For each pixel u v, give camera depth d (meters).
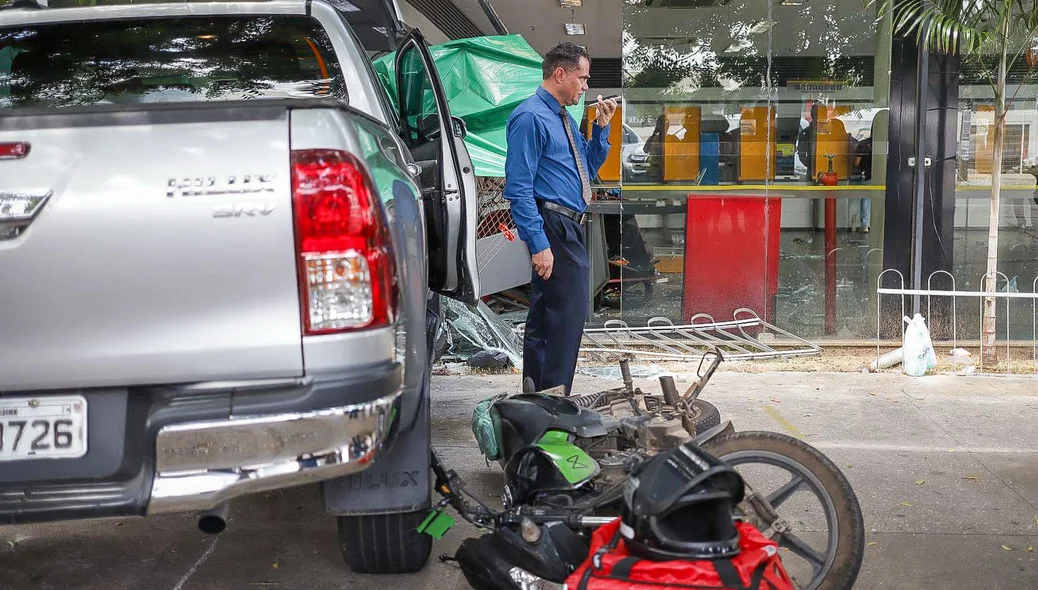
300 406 2.28
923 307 7.31
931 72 7.10
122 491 2.28
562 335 4.54
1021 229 7.25
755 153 7.35
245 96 3.82
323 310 2.30
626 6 7.25
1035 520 3.75
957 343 7.25
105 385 2.28
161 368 2.28
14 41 3.73
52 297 2.25
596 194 7.83
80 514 2.27
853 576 2.69
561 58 4.40
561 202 4.46
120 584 3.23
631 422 3.27
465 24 8.19
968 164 7.19
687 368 6.60
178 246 2.27
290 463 2.28
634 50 7.30
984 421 5.19
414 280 2.72
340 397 2.30
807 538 3.54
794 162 7.34
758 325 7.40
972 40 6.60
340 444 2.30
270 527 3.74
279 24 3.76
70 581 3.26
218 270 2.28
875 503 3.94
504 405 3.24
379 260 2.35
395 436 2.62
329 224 2.29
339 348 2.31
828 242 7.38
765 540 2.36
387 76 5.43
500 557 2.64
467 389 6.11
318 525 3.76
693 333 7.46
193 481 2.26
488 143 6.21
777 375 6.40
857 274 7.38
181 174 2.27
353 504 2.86
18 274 2.24
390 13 5.29
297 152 2.29
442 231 3.80
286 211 2.28
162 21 3.73
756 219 7.39
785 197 7.37
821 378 6.30
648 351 7.06
